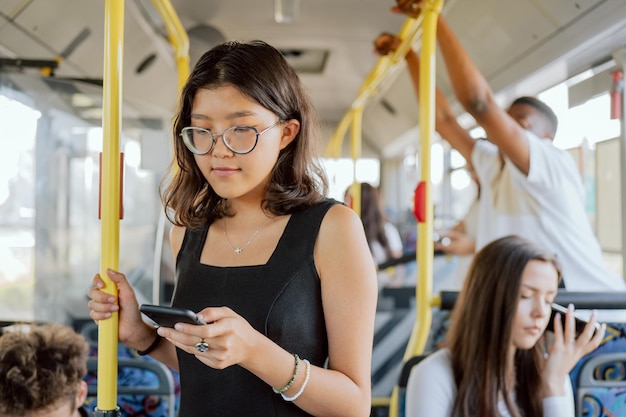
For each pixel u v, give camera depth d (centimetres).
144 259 359
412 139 818
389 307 450
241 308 120
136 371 235
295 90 124
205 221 135
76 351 162
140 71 518
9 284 345
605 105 257
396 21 487
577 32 272
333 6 456
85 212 353
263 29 517
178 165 135
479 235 310
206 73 117
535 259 189
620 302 240
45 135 347
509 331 186
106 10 140
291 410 121
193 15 479
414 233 786
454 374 194
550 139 295
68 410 158
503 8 332
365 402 119
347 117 608
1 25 325
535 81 329
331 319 121
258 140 115
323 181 133
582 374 222
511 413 188
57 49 381
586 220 269
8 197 343
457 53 291
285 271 120
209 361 103
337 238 121
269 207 125
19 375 151
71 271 353
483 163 314
